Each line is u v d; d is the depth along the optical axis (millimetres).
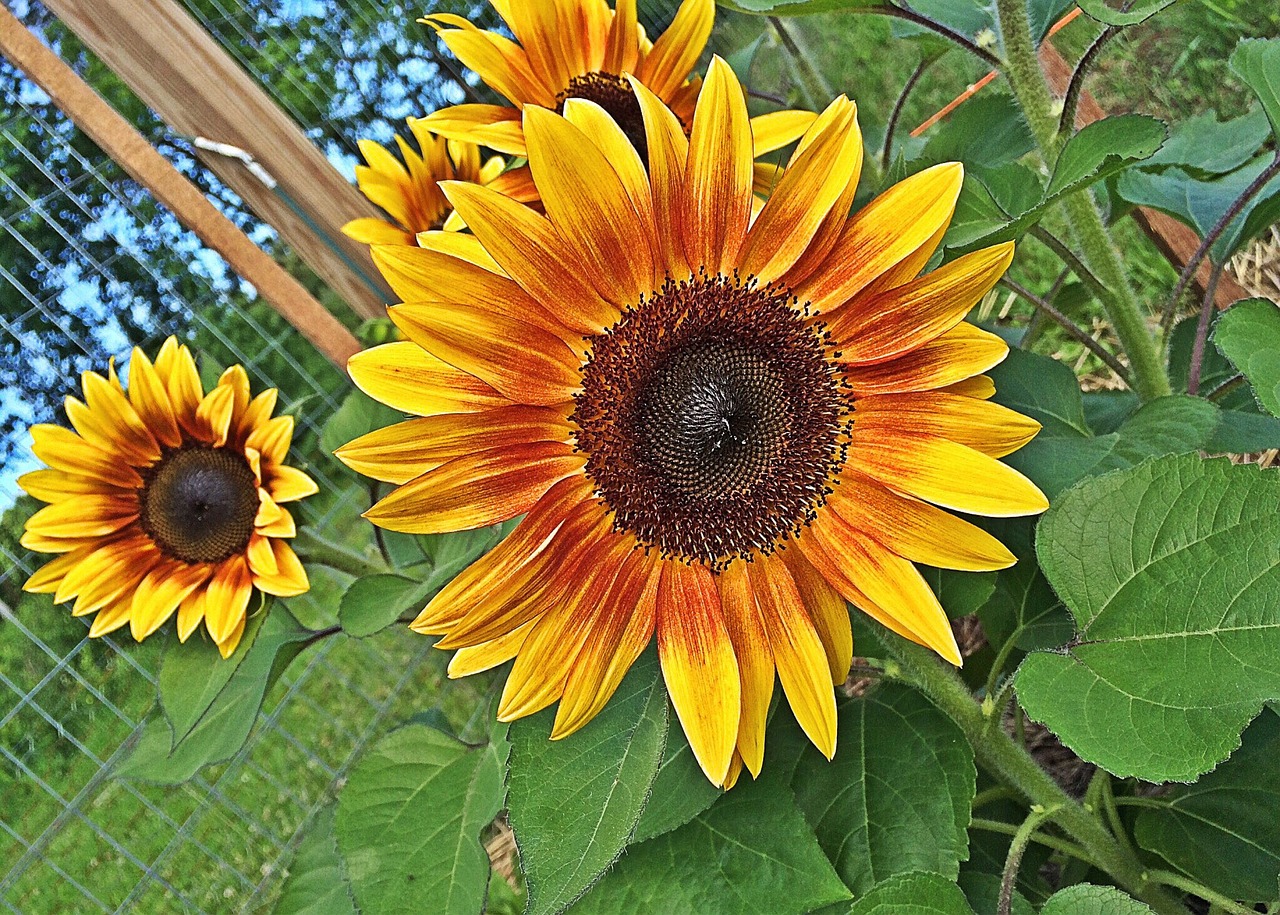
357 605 302
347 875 278
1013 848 236
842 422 237
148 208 565
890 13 276
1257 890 259
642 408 237
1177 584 208
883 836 240
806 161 224
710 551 238
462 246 235
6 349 542
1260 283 459
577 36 307
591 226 222
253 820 552
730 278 233
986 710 248
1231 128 336
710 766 223
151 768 343
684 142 225
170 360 360
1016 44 283
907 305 227
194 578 350
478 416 225
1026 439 228
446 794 286
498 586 223
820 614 242
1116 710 204
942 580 269
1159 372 300
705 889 235
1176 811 271
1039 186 288
